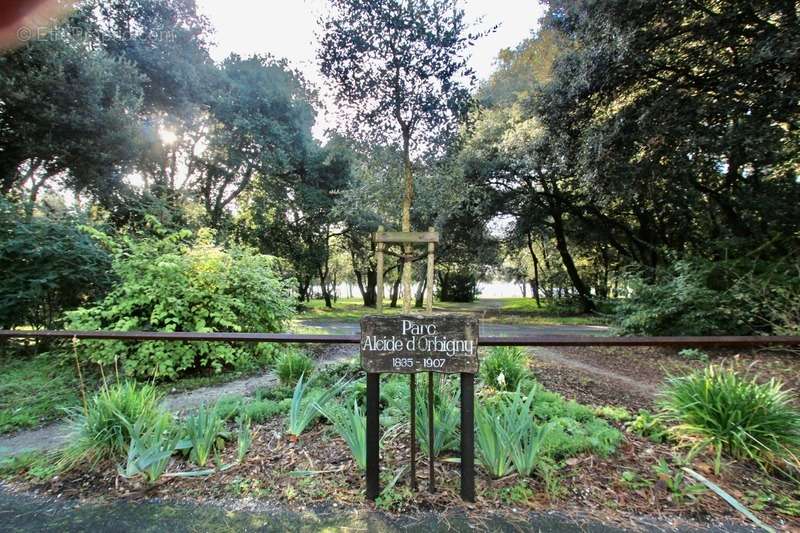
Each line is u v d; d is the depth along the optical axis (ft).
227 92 51.47
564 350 24.97
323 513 6.54
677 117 23.57
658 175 27.22
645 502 6.78
